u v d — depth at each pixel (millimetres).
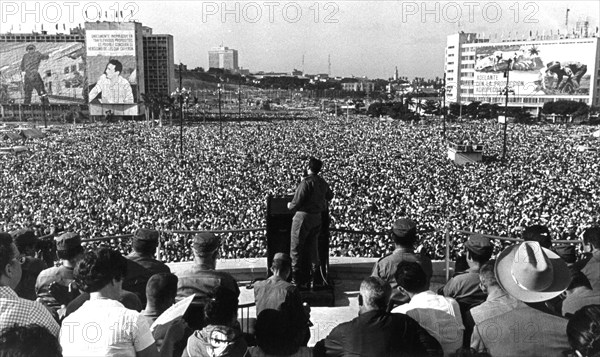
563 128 108938
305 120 144375
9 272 4887
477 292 6367
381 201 33656
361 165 54188
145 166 52844
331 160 58156
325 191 8812
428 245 19781
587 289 5648
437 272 10734
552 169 50812
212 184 40375
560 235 23797
